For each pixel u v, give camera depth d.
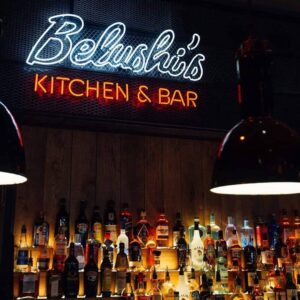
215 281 3.28
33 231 3.05
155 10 3.54
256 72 1.69
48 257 3.02
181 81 3.50
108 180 3.35
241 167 1.60
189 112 3.46
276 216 3.72
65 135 3.34
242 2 3.77
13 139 1.55
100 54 3.32
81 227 3.12
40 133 3.28
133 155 3.47
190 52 3.58
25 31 3.17
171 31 3.52
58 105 3.15
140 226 3.27
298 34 3.88
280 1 3.80
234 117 3.57
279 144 1.59
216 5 3.70
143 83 3.40
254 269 3.38
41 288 2.95
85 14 3.33
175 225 3.39
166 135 3.58
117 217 3.29
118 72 3.35
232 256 3.37
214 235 3.43
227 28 3.71
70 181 3.25
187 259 3.29
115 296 2.99
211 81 3.59
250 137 1.62
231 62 3.67
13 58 3.11
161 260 3.29
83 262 3.04
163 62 3.48
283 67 3.84
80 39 3.29
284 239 3.60
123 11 3.44
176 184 3.53
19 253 2.92
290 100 3.80
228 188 1.90
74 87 3.21
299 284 3.44
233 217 3.61
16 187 3.08
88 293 2.95
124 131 3.47
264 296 3.37
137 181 3.43
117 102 3.29
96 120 3.23
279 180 1.55
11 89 3.07
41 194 3.15
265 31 3.80
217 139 3.70
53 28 3.24
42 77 3.16
